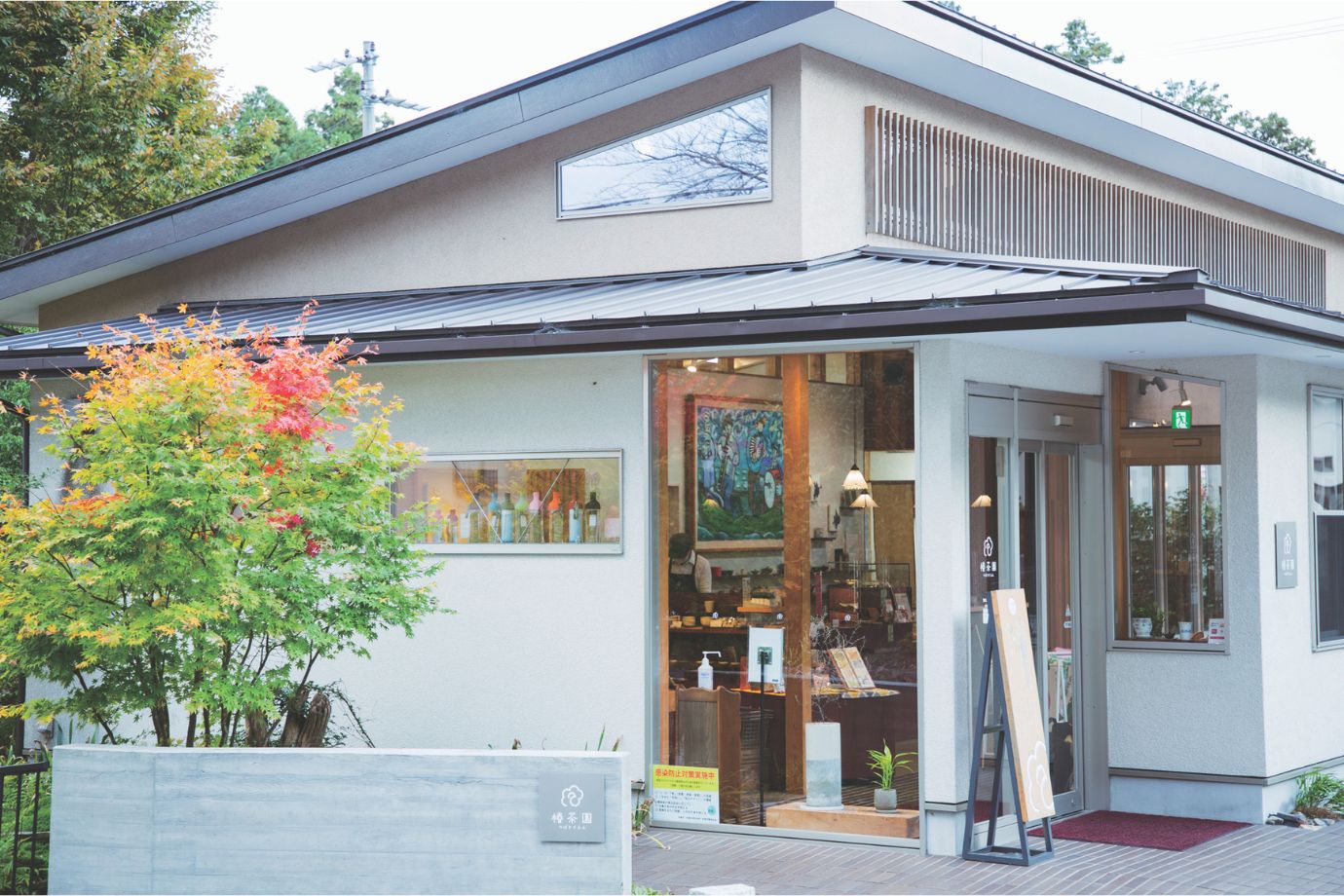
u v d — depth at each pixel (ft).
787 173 38.70
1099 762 38.34
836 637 33.50
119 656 28.68
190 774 25.43
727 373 34.91
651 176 41.06
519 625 36.94
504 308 38.19
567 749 36.24
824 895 28.17
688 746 35.01
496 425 37.50
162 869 25.43
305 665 38.45
